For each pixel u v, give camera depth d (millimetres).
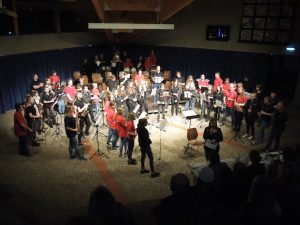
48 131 11805
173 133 11773
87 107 11125
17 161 9203
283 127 9633
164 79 16969
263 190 3377
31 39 15656
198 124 12758
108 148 10242
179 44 19188
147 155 9094
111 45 20719
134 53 20984
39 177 8273
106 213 2902
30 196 7312
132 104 12516
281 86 16125
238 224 2832
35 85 14148
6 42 14273
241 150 10211
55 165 9008
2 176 8266
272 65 16125
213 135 8234
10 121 12875
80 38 18734
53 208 6824
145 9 14227
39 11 16266
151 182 8117
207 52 18031
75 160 9367
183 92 14000
